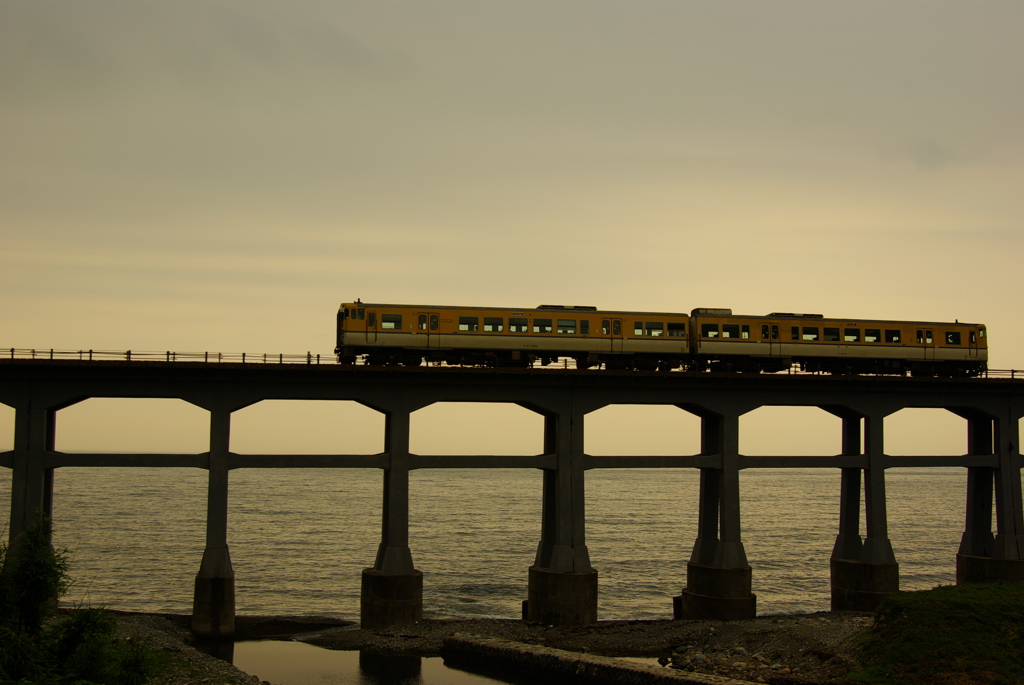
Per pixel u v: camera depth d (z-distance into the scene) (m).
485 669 47.25
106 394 50.81
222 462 51.56
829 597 73.56
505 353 59.56
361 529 115.12
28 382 49.94
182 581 74.75
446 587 75.19
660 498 191.50
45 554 32.03
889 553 60.59
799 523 131.38
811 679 42.62
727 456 58.75
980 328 66.31
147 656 37.97
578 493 56.22
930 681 40.09
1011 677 39.81
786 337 62.94
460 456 55.09
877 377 60.47
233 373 51.88
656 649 50.31
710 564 59.31
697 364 63.16
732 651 48.38
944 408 64.00
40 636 31.92
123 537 100.25
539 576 56.03
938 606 45.47
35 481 49.41
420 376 54.47
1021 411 64.25
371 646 50.38
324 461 53.19
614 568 86.44
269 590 72.81
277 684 43.88
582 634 52.88
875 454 61.31
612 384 57.53
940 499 193.75
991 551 64.75
